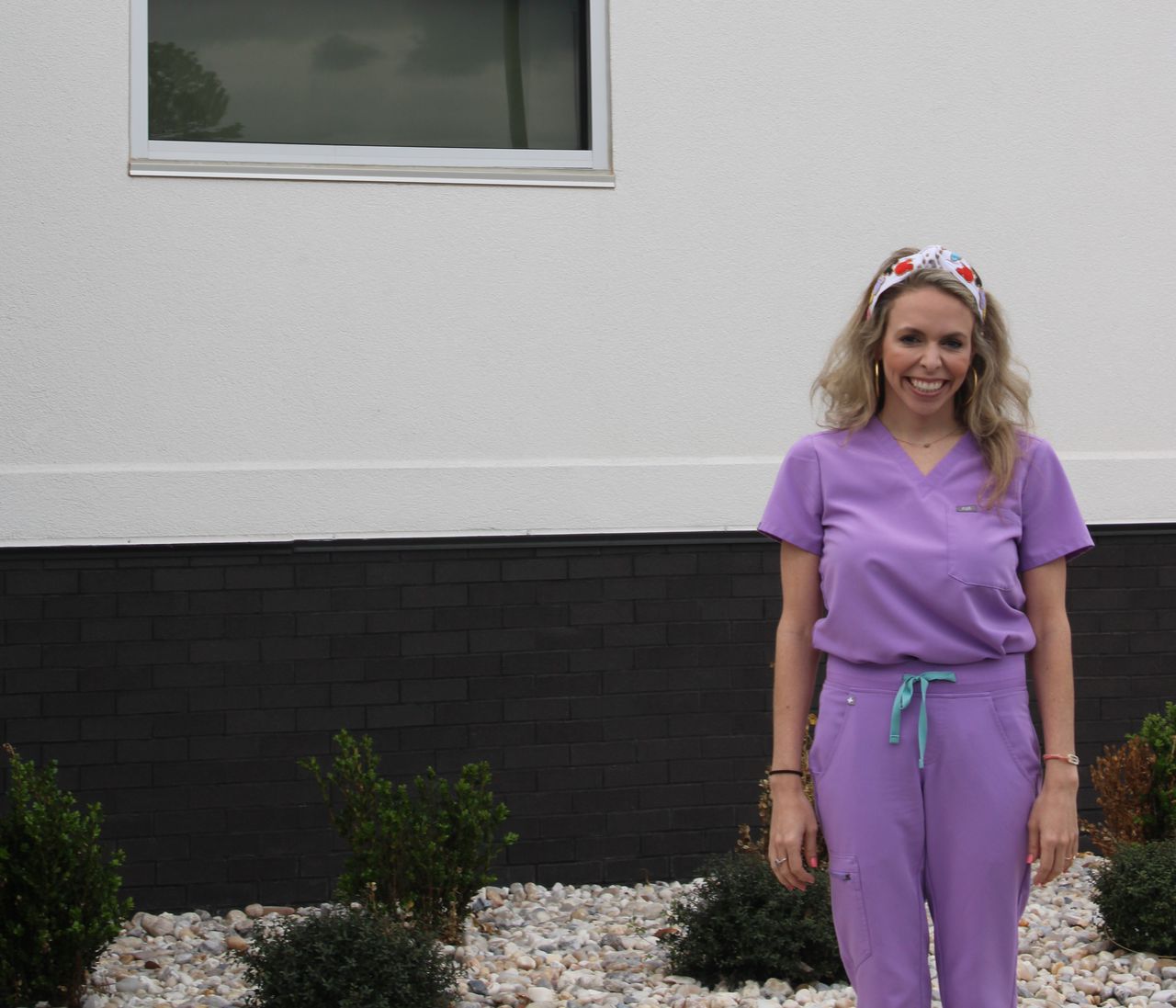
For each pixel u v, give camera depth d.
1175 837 5.32
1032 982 4.59
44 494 5.34
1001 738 2.74
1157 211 6.13
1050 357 6.07
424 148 5.72
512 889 5.66
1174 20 6.13
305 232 5.53
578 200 5.71
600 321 5.73
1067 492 2.86
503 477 5.65
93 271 5.39
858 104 5.90
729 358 5.82
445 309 5.62
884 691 2.77
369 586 5.58
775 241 5.85
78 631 5.38
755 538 5.85
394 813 4.95
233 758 5.48
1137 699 6.15
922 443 2.89
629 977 4.72
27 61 5.36
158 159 5.47
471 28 5.78
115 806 5.40
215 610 5.47
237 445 5.48
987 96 6.00
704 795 5.80
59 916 4.41
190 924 5.36
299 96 5.64
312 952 4.19
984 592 2.74
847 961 2.82
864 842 2.76
